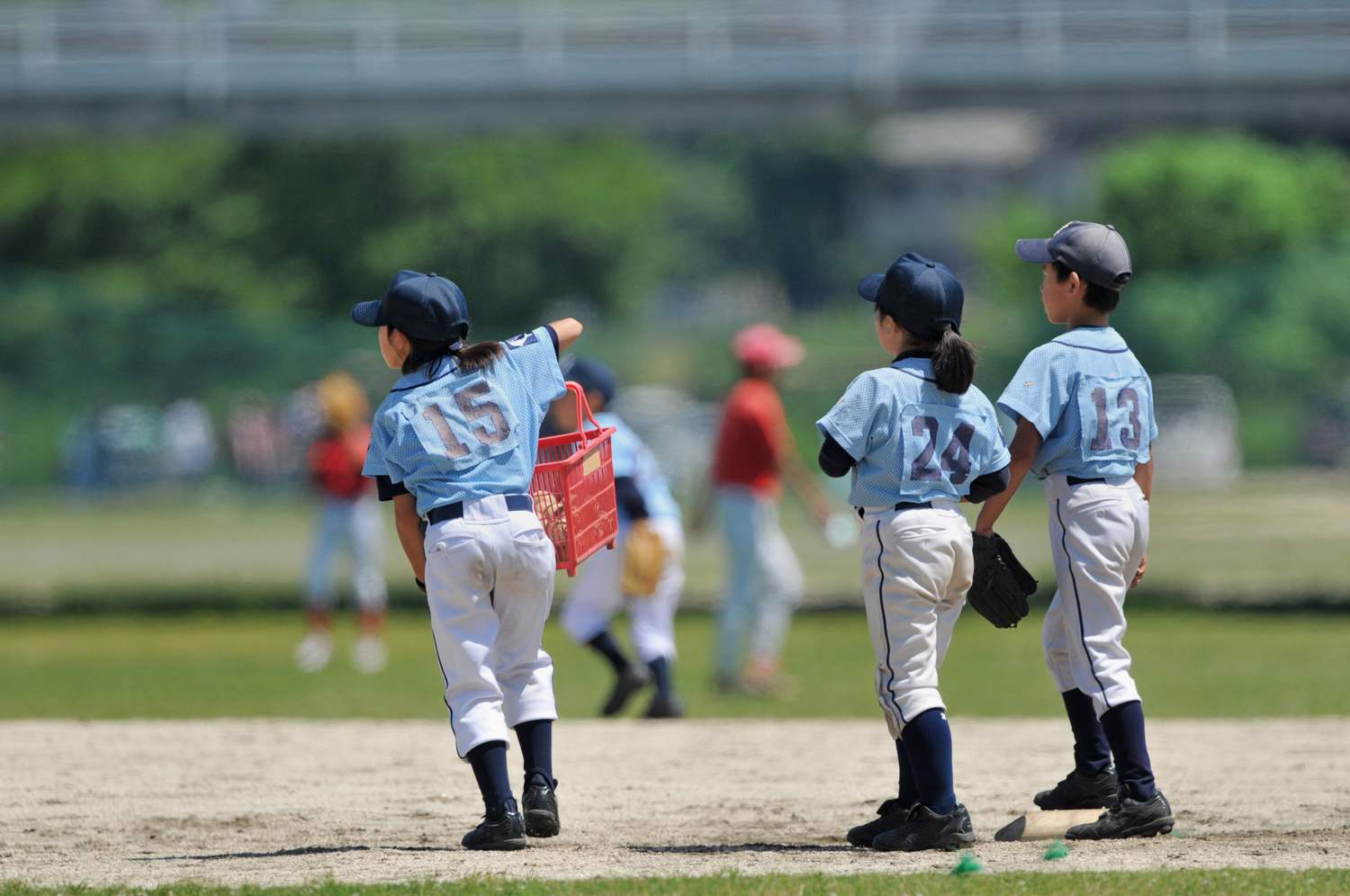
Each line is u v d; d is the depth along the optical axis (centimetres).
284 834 2564
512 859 2264
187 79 8906
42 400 10525
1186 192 14538
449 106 8981
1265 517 9706
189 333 10600
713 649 6100
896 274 2297
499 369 2302
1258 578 8262
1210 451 10394
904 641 2264
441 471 2255
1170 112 8844
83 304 10606
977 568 2333
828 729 3669
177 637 6391
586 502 2388
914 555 2239
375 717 4197
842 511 9381
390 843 2489
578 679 5194
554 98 8931
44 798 2848
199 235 19650
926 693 2269
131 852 2434
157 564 9119
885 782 3016
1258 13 8581
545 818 2381
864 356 11031
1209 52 8619
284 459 10619
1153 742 3406
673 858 2275
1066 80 8719
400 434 2261
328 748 3403
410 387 2284
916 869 2145
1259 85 8625
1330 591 7731
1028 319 10906
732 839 2489
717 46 8806
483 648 2275
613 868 2191
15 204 19300
